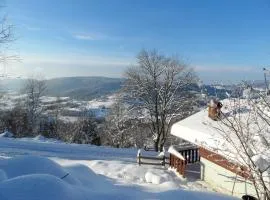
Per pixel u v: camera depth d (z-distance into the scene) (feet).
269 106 21.31
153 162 64.59
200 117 58.39
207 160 54.03
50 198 18.22
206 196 23.97
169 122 116.47
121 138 128.98
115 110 124.57
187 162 66.59
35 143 78.69
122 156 73.10
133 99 118.52
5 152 68.59
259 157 20.94
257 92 22.25
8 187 18.53
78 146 79.15
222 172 49.67
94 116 153.17
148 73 116.78
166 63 115.85
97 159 69.05
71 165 34.83
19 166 25.63
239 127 23.68
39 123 163.12
